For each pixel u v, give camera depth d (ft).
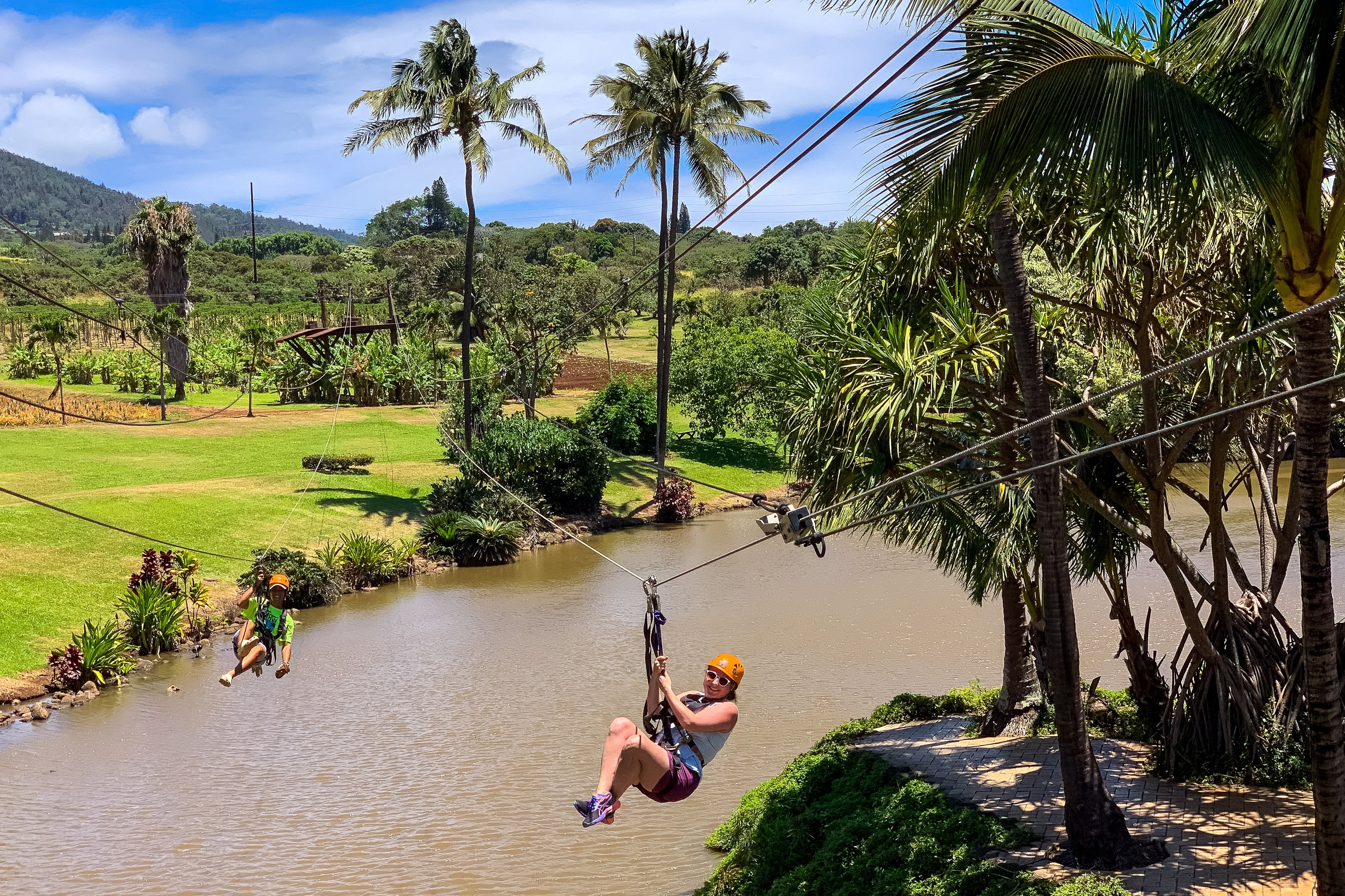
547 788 67.05
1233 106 33.01
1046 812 49.21
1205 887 39.17
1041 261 55.88
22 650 92.22
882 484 51.55
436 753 73.97
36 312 411.34
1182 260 47.01
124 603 102.53
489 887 53.52
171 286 281.54
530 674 93.25
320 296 321.11
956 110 30.66
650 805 64.28
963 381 51.29
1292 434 59.11
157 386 266.16
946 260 52.19
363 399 256.93
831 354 52.29
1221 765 51.21
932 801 50.80
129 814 63.98
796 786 58.49
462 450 151.02
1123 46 38.81
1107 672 83.35
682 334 321.52
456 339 366.02
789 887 47.06
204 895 53.26
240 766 72.23
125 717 83.10
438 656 100.12
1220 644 52.54
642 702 84.38
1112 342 57.31
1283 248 32.45
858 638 101.14
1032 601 61.77
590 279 286.66
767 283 536.01
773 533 36.96
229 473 167.53
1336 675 33.81
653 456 209.97
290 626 50.26
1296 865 40.27
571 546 156.76
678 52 177.17
